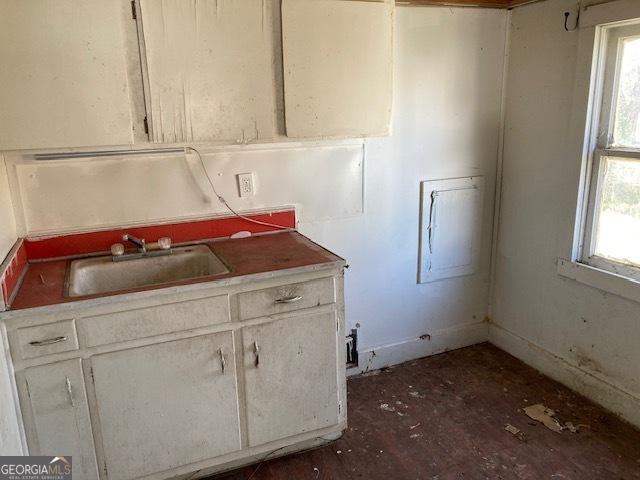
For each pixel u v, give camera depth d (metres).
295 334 1.99
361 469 2.08
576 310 2.54
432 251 2.86
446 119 2.71
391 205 2.71
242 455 2.04
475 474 2.04
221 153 2.29
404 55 2.53
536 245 2.73
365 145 2.56
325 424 2.15
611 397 2.39
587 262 2.49
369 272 2.75
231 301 1.87
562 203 2.53
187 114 1.85
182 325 1.81
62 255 2.12
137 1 1.70
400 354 2.92
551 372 2.72
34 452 1.71
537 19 2.54
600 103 2.33
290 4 1.88
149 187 2.20
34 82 1.65
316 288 1.99
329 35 1.97
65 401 1.71
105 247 2.17
